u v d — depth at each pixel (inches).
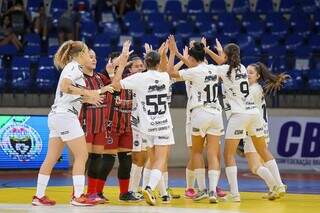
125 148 577.6
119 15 1257.4
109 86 532.1
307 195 658.8
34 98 1038.4
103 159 560.1
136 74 546.3
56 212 482.9
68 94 522.9
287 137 1034.7
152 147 560.1
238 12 1270.9
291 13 1263.5
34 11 1235.2
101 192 568.1
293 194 668.1
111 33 1203.9
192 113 576.1
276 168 606.5
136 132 576.1
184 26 1220.5
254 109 590.9
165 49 574.6
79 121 543.2
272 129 1037.2
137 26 1223.5
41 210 496.7
